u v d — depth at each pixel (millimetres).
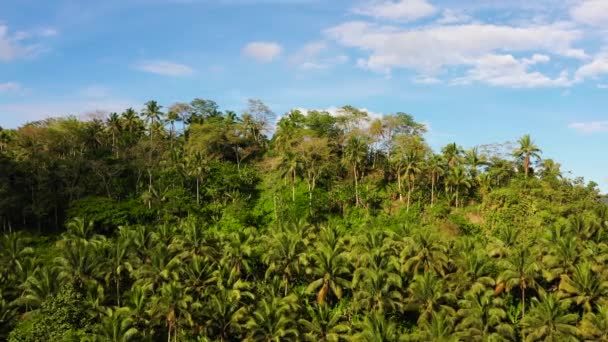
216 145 112625
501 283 61125
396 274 61344
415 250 66562
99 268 61375
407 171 91625
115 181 98250
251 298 60781
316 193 94188
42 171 93438
